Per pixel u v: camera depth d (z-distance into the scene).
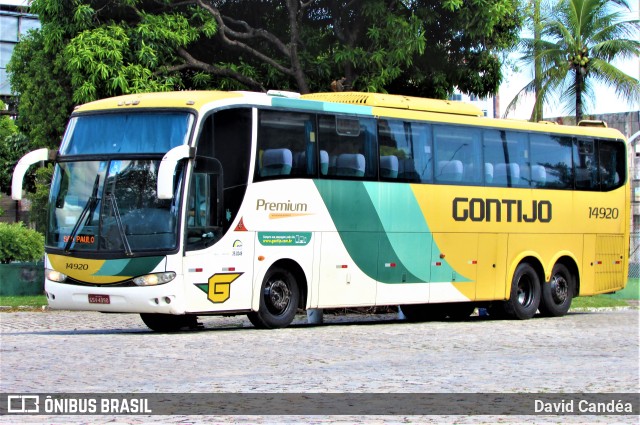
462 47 29.20
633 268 44.41
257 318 18.89
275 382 11.75
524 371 13.19
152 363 13.43
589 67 42.50
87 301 17.73
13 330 20.28
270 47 28.97
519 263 24.16
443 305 24.77
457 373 12.88
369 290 20.73
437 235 22.08
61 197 18.30
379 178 20.89
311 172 19.61
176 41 25.98
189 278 17.45
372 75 26.91
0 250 29.72
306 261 19.52
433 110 22.31
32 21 53.44
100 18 26.25
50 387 11.16
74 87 25.78
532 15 42.00
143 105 18.08
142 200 17.56
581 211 25.64
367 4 26.70
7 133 49.00
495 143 23.56
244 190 18.38
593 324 22.41
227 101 18.20
